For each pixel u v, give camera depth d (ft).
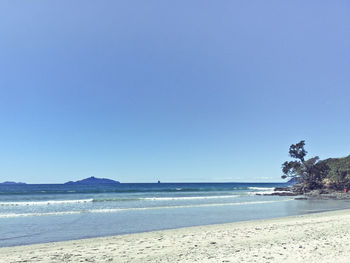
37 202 115.85
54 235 50.62
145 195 179.42
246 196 174.81
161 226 60.75
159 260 31.37
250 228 53.47
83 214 79.92
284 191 240.94
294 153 223.92
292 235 44.55
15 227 58.75
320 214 80.48
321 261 28.50
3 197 152.15
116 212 84.84
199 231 52.80
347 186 208.64
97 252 35.94
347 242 37.47
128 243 41.86
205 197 160.35
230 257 31.19
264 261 29.04
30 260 32.09
